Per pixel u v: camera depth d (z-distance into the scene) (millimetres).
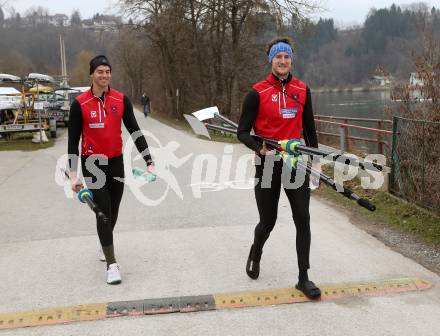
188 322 3404
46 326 3402
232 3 23391
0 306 3754
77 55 53312
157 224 5965
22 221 6379
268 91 3717
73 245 5227
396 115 7023
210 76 26578
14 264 4684
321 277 4137
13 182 9508
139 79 57188
